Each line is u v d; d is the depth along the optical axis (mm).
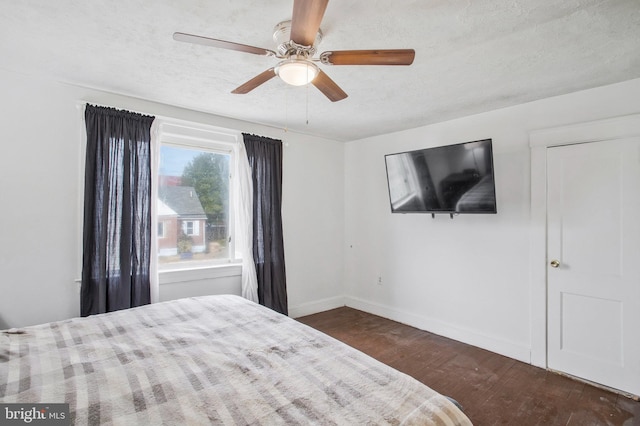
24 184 2324
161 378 1178
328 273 4266
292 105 2924
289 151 3852
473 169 2932
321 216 4184
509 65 2104
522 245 2828
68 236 2480
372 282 4117
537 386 2396
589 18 1588
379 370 1271
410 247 3697
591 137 2447
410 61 1550
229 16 1614
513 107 2885
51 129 2418
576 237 2525
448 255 3352
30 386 1093
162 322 1773
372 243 4121
